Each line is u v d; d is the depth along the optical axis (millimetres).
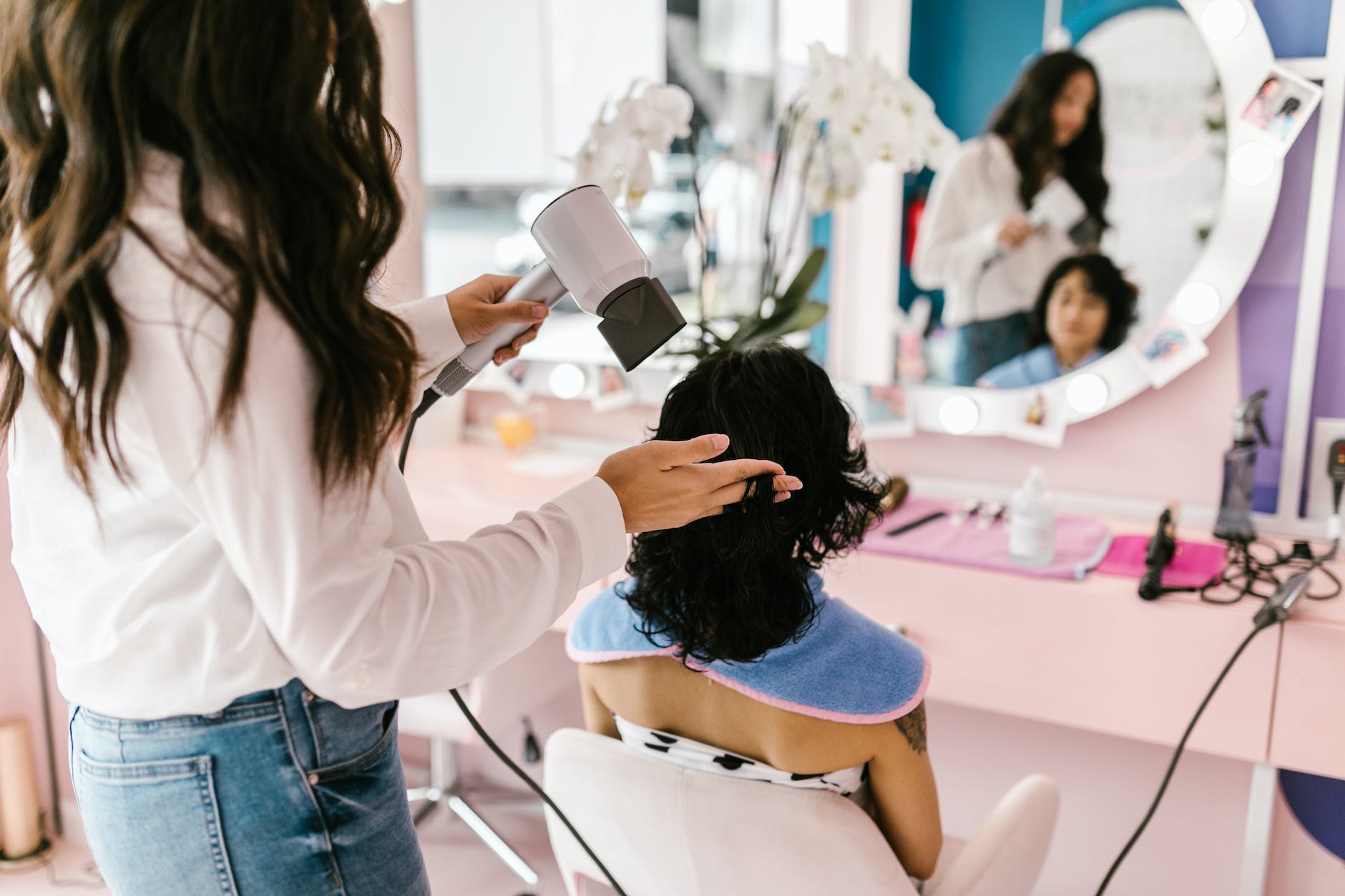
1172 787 1684
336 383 624
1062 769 1764
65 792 2133
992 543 1549
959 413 1750
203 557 688
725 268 1952
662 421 945
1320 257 1519
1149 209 1602
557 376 2021
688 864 970
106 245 595
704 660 940
